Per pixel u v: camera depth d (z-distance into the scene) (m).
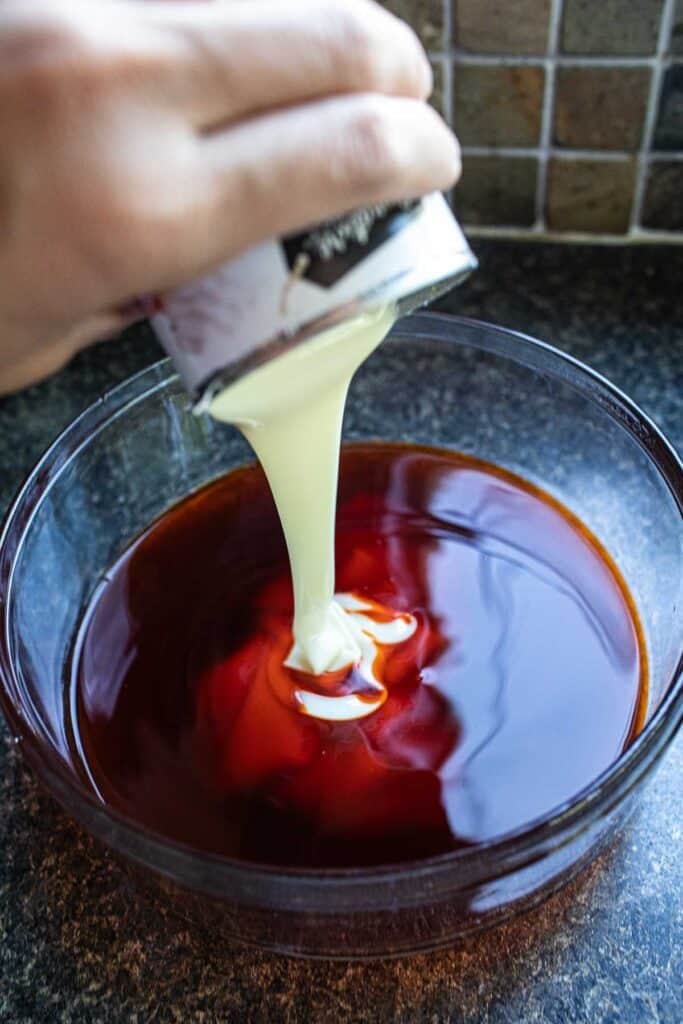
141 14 0.41
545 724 0.57
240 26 0.41
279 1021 0.53
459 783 0.56
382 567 0.64
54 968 0.55
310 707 0.59
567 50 0.72
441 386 0.71
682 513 0.57
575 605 0.62
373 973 0.54
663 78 0.72
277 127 0.41
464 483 0.68
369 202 0.43
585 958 0.54
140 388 0.66
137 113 0.39
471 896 0.50
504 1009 0.53
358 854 0.54
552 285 0.78
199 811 0.56
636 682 0.59
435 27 0.72
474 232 0.82
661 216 0.79
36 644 0.61
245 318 0.44
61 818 0.59
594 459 0.68
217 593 0.64
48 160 0.39
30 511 0.62
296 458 0.54
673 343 0.75
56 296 0.41
